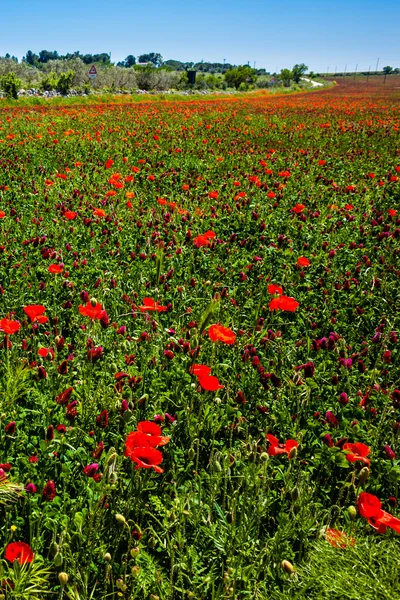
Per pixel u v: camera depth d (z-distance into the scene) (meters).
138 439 2.21
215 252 6.29
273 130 19.95
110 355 3.69
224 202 8.62
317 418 3.27
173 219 7.41
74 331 4.35
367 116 28.11
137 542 2.32
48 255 5.23
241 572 2.20
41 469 2.59
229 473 2.66
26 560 1.95
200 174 11.22
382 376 3.88
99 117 22.72
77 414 3.13
